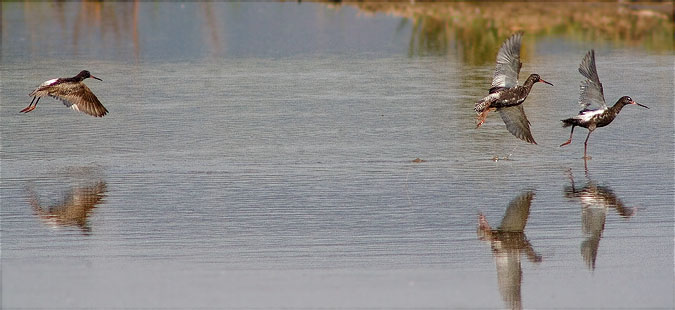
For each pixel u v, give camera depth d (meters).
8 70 36.69
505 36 46.75
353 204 17.86
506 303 13.06
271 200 18.17
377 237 15.87
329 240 15.70
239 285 13.66
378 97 30.06
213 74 35.59
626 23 51.84
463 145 22.94
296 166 20.91
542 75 34.41
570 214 17.17
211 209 17.55
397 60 39.38
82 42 46.59
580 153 22.05
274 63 38.78
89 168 20.78
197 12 62.25
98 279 13.89
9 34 49.84
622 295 13.34
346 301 13.07
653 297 13.26
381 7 62.12
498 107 15.62
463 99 29.50
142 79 34.28
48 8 65.19
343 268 14.38
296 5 65.88
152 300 13.10
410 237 15.87
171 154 22.16
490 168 20.67
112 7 66.12
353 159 21.56
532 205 17.75
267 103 29.08
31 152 22.36
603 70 35.56
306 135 24.25
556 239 15.80
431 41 45.72
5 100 29.55
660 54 40.53
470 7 60.12
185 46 44.97
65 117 26.67
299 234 16.02
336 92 31.12
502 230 16.25
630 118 26.11
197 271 14.23
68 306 12.90
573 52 41.16
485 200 18.12
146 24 55.16
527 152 22.17
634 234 16.00
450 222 16.72
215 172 20.39
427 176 19.97
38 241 15.70
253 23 55.06
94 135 24.27
